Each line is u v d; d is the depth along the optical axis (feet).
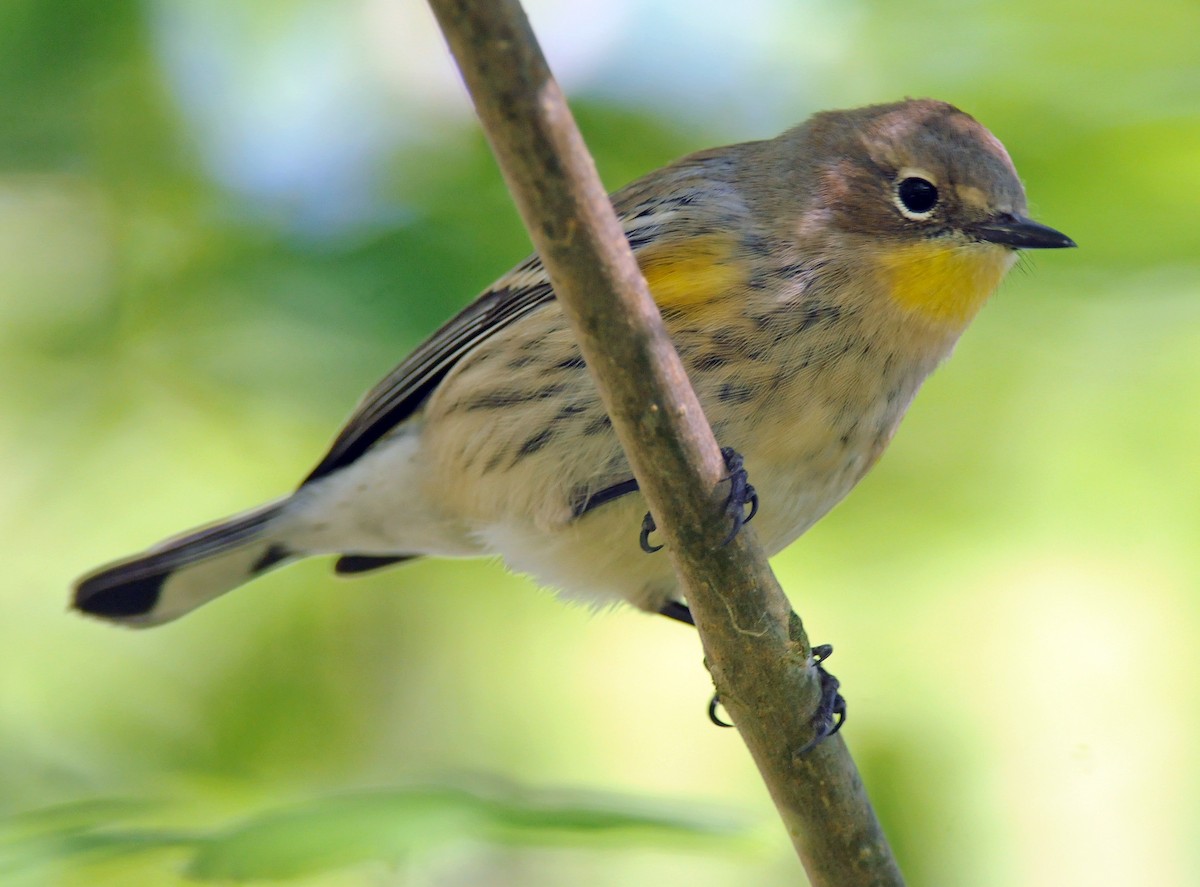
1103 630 38.29
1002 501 39.60
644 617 42.98
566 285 19.35
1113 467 38.78
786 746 23.02
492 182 36.96
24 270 38.32
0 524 39.40
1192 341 38.68
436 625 42.27
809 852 23.79
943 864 36.96
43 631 39.60
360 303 35.27
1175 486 38.40
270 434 39.24
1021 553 39.11
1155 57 35.86
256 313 35.53
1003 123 36.14
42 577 39.50
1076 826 37.40
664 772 41.01
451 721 41.45
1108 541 38.65
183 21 36.27
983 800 37.45
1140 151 35.40
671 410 20.31
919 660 38.60
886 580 39.40
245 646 40.73
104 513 39.40
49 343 37.88
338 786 37.17
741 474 22.48
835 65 38.65
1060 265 36.29
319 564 41.50
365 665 41.39
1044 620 38.50
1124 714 37.93
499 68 17.60
